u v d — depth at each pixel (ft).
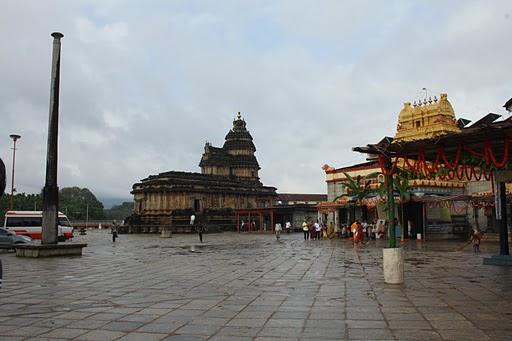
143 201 234.17
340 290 37.78
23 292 38.37
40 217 124.16
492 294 35.27
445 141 39.75
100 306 31.78
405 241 111.75
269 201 268.82
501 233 57.88
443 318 27.07
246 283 42.91
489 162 38.27
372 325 25.50
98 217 424.46
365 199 124.36
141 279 46.42
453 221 126.82
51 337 23.59
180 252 87.04
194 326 25.80
